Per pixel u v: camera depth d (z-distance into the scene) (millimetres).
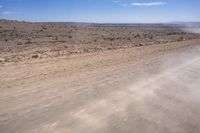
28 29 46625
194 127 4977
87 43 30438
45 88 7945
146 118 5402
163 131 4770
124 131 4738
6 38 33094
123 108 6039
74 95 7113
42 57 16578
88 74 10422
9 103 6332
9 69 11609
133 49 22641
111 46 26562
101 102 6465
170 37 47406
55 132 4625
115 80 9211
